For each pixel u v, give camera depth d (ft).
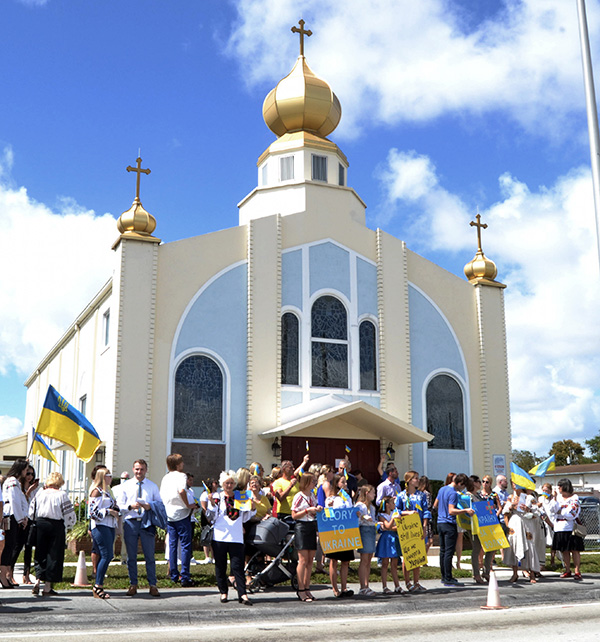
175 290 71.82
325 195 80.69
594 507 84.23
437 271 83.66
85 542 58.90
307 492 39.34
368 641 27.96
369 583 46.52
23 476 43.04
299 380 75.10
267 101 90.68
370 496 42.11
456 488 45.93
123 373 67.97
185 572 42.14
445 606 38.88
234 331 73.31
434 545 70.18
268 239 76.07
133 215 71.26
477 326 84.12
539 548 49.26
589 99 46.16
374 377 78.64
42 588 40.22
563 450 257.96
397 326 79.56
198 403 70.90
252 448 71.05
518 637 28.96
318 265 78.33
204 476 69.36
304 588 38.60
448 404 81.10
